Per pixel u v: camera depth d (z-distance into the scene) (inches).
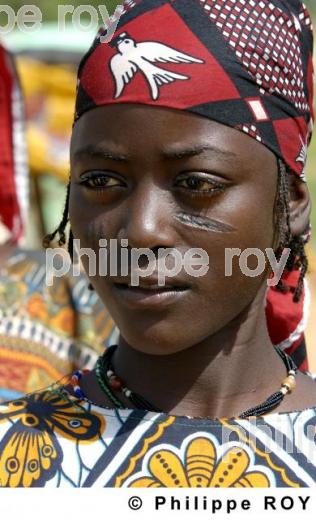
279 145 105.7
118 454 106.4
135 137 100.9
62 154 259.8
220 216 101.4
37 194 264.5
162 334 102.7
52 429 108.2
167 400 110.3
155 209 100.7
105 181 103.3
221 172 101.0
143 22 104.3
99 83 103.5
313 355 302.5
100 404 112.0
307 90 113.0
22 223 200.1
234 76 103.2
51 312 180.5
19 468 106.5
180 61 102.0
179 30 103.6
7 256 187.6
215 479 105.5
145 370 110.9
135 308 102.7
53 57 260.8
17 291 181.6
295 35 110.5
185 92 100.7
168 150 100.2
